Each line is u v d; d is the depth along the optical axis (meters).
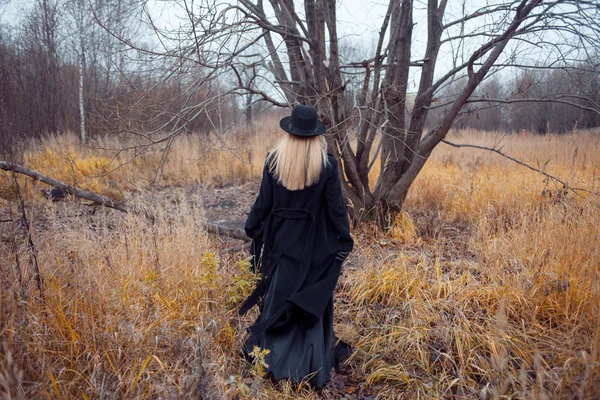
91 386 2.21
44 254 3.28
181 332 2.71
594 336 2.48
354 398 2.56
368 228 5.19
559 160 7.90
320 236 2.68
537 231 4.11
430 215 5.77
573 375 2.27
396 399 2.52
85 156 9.43
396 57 5.02
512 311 3.09
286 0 5.06
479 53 4.42
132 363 2.41
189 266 3.53
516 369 2.58
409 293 3.44
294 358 2.57
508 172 7.54
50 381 2.20
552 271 3.38
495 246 3.97
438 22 5.08
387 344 2.98
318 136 2.57
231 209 7.32
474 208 5.83
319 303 2.56
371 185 7.70
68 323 2.51
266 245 2.72
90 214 4.66
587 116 11.08
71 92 12.02
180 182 9.26
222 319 2.92
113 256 3.44
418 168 5.12
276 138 11.64
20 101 10.76
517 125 17.69
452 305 3.23
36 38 11.95
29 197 5.84
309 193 2.60
